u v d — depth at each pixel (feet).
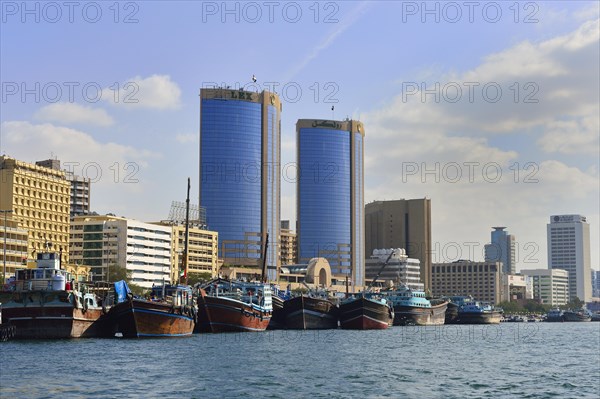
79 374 328.08
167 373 338.34
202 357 407.85
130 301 504.02
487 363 430.20
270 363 393.50
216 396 284.82
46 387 294.05
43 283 484.33
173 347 461.37
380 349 513.04
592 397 303.89
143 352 419.95
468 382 340.18
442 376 359.05
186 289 571.69
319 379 335.26
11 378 314.55
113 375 327.47
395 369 384.06
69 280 503.61
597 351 541.34
